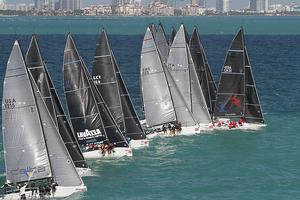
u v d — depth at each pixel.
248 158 103.06
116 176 93.31
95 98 102.44
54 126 82.94
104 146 102.31
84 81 101.12
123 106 109.62
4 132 79.69
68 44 100.38
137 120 110.00
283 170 96.56
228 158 103.19
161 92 117.81
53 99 91.50
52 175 81.75
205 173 95.38
